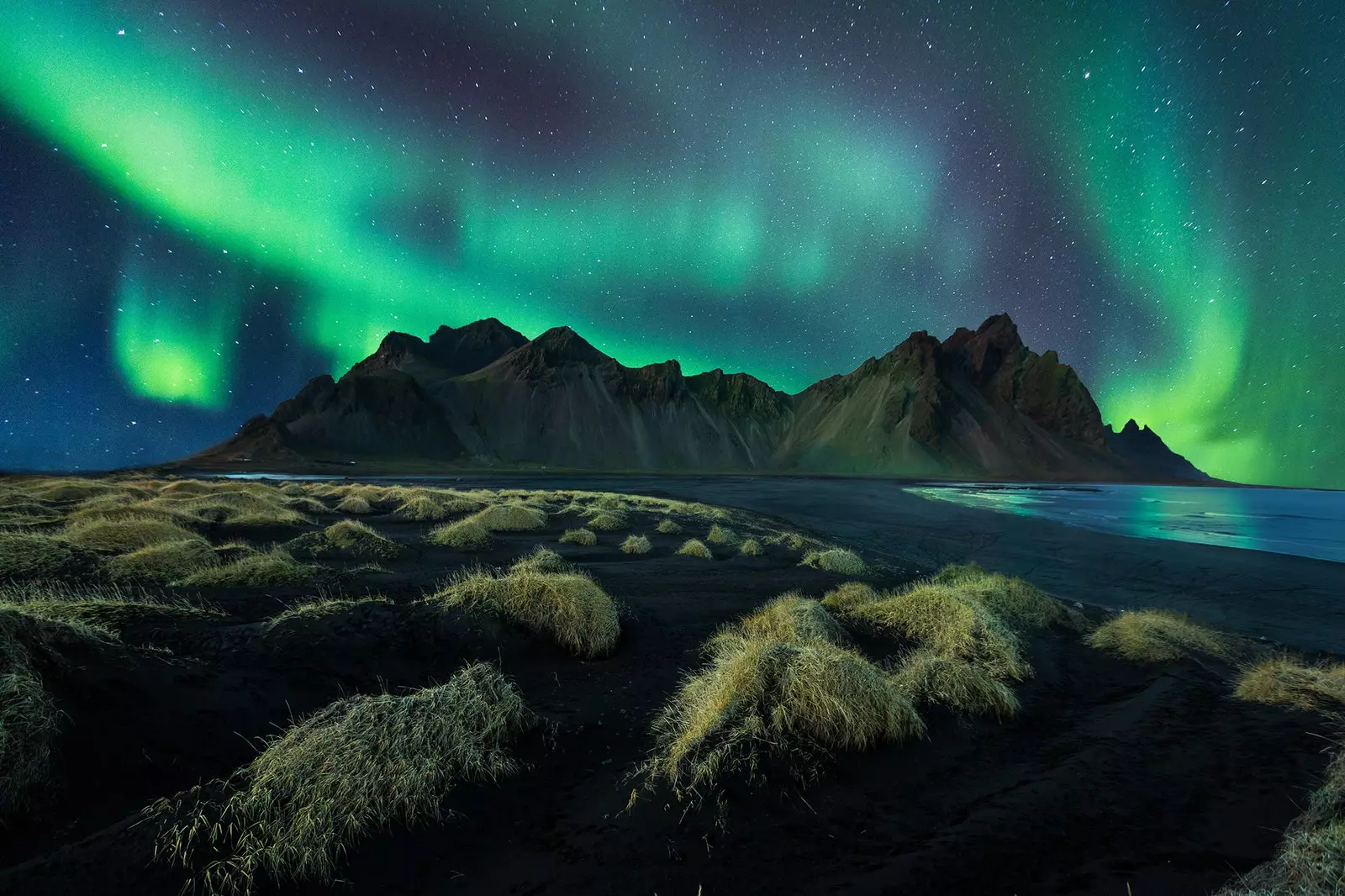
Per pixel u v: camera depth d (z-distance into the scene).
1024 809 4.38
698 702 5.97
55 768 3.93
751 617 10.15
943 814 4.36
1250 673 8.06
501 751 5.06
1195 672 8.48
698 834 3.98
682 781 4.57
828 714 5.34
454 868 3.62
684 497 59.62
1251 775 4.98
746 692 5.63
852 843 3.93
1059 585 18.67
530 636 8.16
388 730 4.61
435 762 4.43
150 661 5.29
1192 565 22.50
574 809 4.37
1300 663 9.83
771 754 4.95
